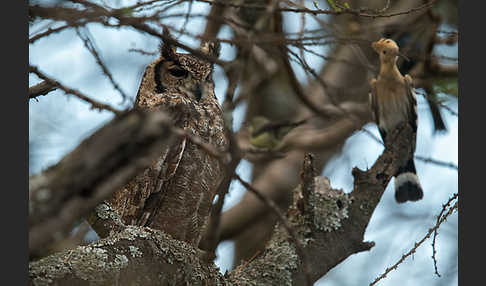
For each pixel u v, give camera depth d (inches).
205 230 336.8
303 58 266.5
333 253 280.4
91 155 103.7
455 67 377.4
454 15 423.5
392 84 280.8
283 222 145.0
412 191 288.4
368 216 291.3
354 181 300.8
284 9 226.8
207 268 243.6
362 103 447.8
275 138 365.7
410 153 288.5
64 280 193.3
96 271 201.6
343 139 455.8
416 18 380.5
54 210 101.1
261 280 268.1
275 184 505.7
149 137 104.7
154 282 219.3
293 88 368.5
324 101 478.0
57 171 104.3
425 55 359.3
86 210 103.5
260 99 523.5
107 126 107.7
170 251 228.5
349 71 472.7
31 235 99.9
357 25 338.6
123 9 201.2
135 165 104.8
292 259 273.6
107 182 103.4
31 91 228.8
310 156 280.7
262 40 220.7
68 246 218.1
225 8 297.7
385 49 275.1
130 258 214.2
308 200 285.7
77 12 196.9
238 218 492.4
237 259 513.3
